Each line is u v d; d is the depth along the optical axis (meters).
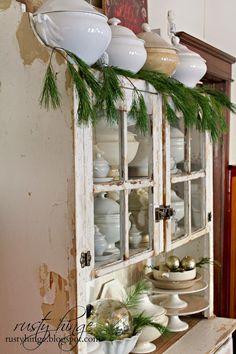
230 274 3.16
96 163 1.29
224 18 3.07
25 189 1.28
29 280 1.28
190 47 2.48
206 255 2.03
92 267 1.27
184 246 2.09
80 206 1.22
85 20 1.19
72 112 1.18
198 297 2.06
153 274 1.96
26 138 1.26
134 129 1.46
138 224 1.50
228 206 3.11
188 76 1.77
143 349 1.67
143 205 1.53
